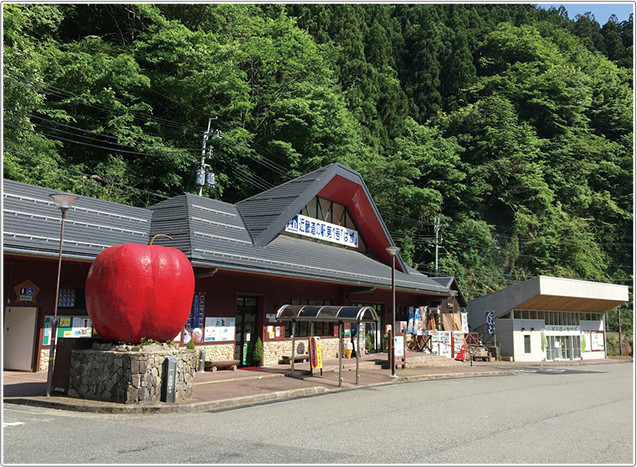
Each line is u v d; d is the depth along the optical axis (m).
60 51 28.78
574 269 53.25
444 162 47.41
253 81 39.31
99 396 10.45
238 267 15.62
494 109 55.09
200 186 29.34
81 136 29.78
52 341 10.86
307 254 20.69
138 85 30.14
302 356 19.92
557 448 7.89
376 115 53.75
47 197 15.47
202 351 15.95
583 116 63.41
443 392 15.19
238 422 9.14
